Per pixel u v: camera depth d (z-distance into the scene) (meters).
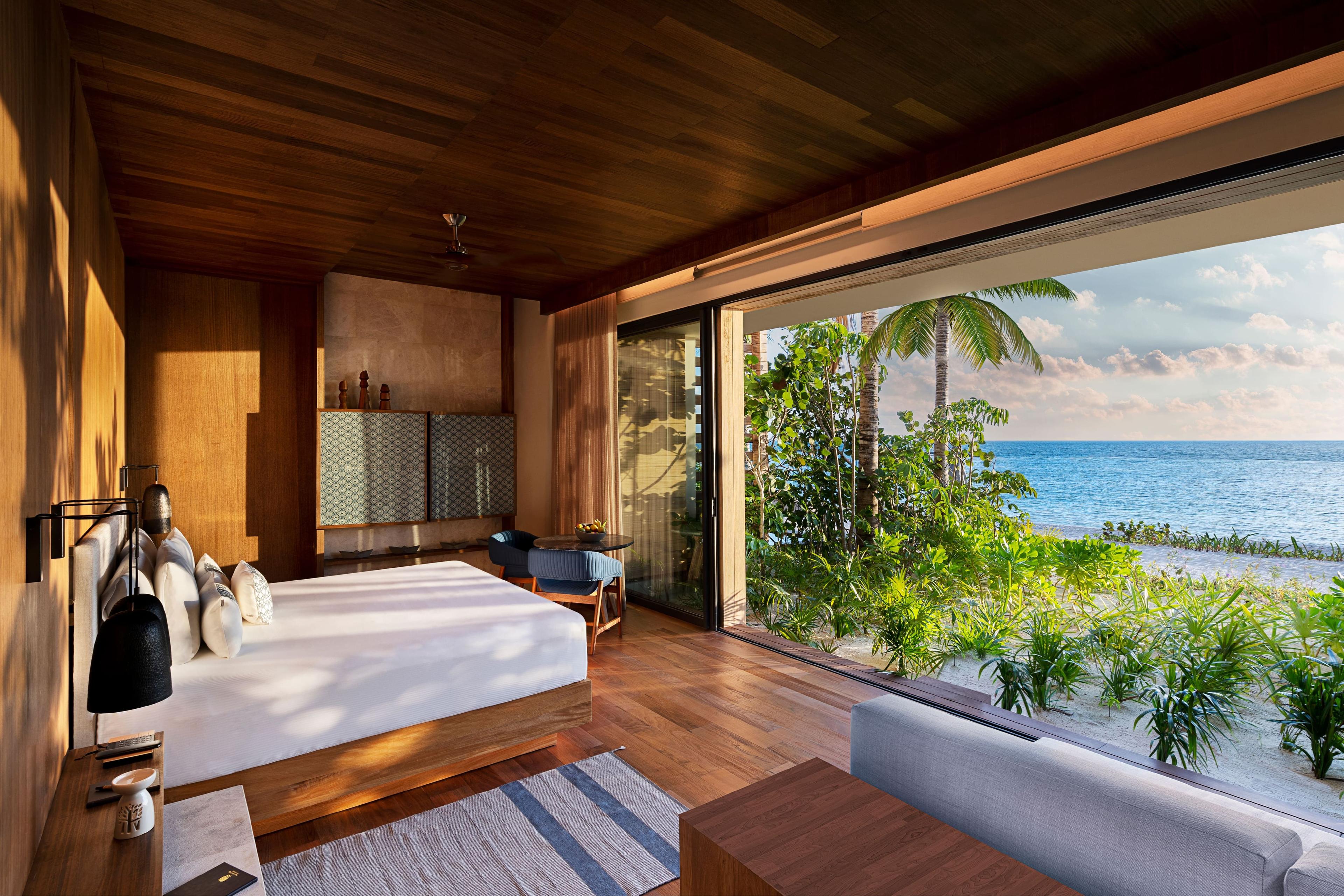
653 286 5.55
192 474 5.14
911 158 3.05
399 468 5.89
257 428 5.38
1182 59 2.20
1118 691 3.73
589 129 2.77
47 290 1.69
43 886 1.28
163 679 1.44
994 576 5.98
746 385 7.61
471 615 3.10
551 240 4.42
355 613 3.13
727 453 5.03
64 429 1.98
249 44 2.15
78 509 2.33
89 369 2.69
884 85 2.40
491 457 6.44
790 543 7.62
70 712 2.03
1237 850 1.09
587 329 5.87
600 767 2.86
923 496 7.46
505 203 3.68
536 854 2.24
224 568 5.24
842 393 7.73
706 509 4.98
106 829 1.50
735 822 1.36
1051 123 2.55
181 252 4.58
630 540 5.14
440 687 2.66
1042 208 2.91
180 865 1.65
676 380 5.38
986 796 1.44
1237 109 2.31
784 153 3.00
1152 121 2.54
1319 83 2.11
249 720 2.27
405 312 6.18
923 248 3.43
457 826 2.41
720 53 2.20
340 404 5.73
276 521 5.45
